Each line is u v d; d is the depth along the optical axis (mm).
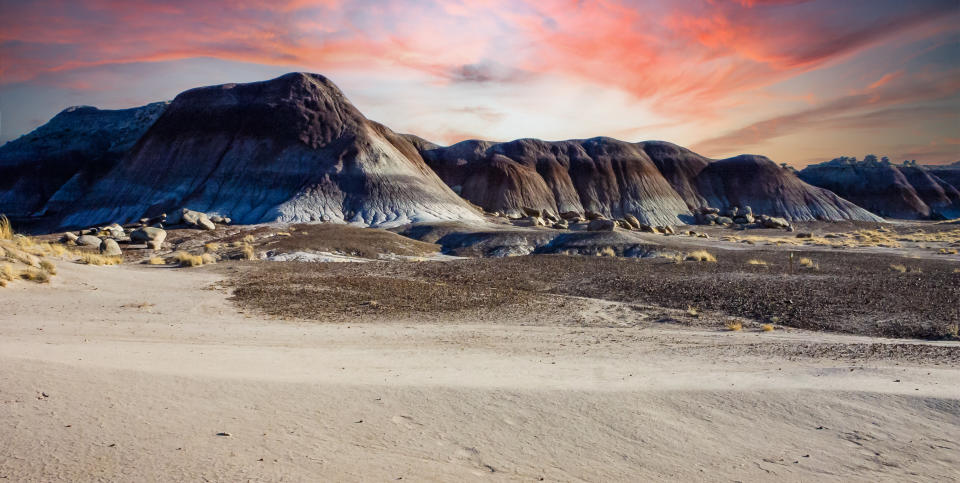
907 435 6262
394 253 43656
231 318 15648
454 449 5379
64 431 4953
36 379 6277
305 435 5391
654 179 141125
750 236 74625
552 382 8055
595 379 8406
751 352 11539
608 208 133625
